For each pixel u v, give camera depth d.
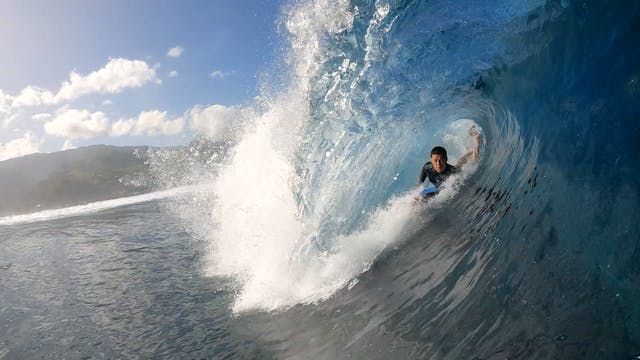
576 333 2.10
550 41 3.38
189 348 4.30
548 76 3.48
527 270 2.78
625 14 2.55
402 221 5.38
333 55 4.89
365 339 3.36
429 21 4.29
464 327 2.79
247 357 3.81
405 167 6.29
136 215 18.92
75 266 9.59
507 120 4.74
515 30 3.78
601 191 2.52
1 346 5.39
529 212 3.26
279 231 5.66
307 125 5.30
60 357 4.79
